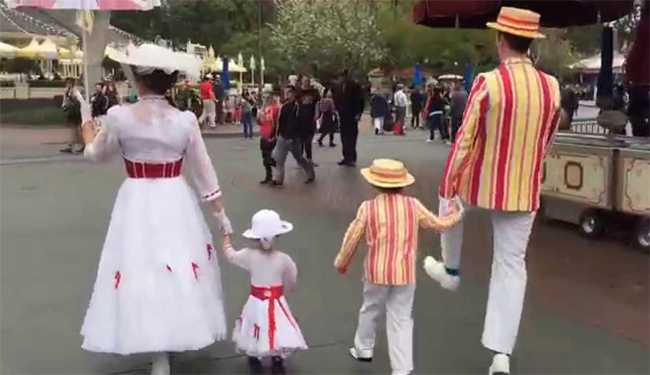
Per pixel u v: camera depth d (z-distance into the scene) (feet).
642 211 24.49
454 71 143.33
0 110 98.22
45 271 22.38
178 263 13.58
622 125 30.60
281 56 143.64
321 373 14.76
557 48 103.45
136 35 128.77
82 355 15.60
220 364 15.19
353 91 49.78
